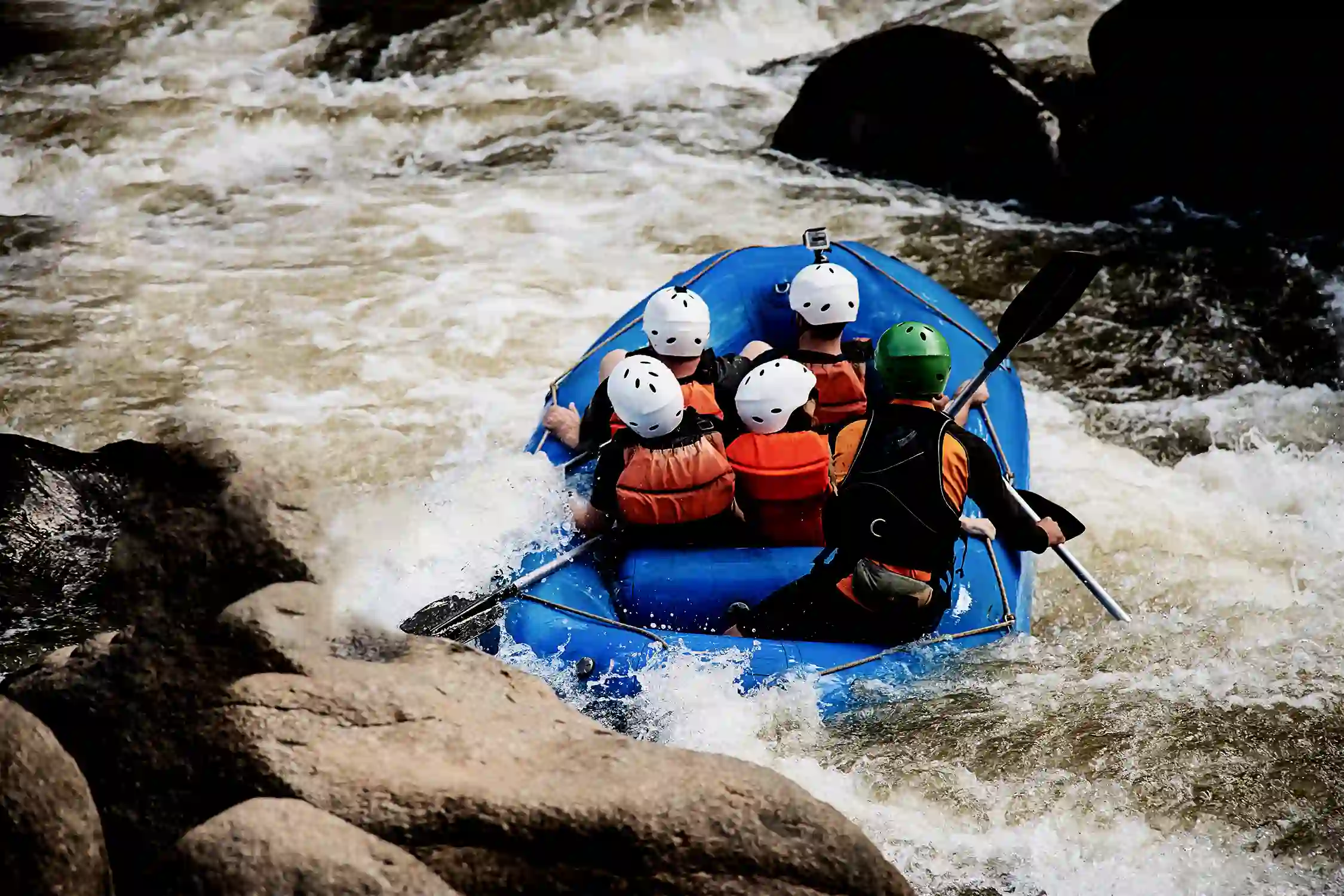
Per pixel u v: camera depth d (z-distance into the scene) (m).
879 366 14.41
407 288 28.50
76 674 9.57
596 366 19.25
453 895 7.91
